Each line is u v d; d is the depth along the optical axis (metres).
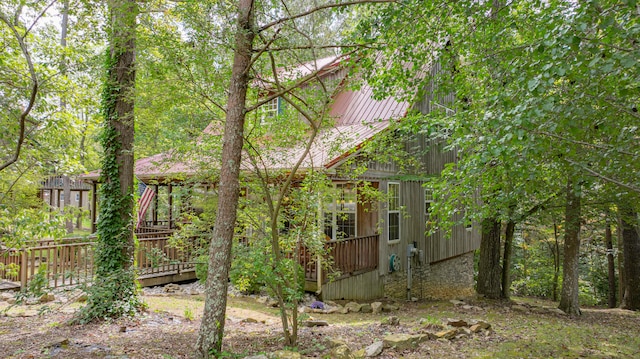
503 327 7.95
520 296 18.30
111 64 7.13
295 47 4.95
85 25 7.14
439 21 6.14
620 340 7.46
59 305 7.32
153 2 6.63
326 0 5.23
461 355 5.72
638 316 10.63
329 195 6.35
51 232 7.29
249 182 6.06
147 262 10.21
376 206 10.84
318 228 6.32
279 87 5.03
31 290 5.96
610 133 4.71
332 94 5.66
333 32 5.68
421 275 13.34
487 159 4.74
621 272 14.72
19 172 7.73
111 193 7.14
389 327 7.03
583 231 18.08
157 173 11.16
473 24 6.14
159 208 13.72
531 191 6.50
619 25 4.13
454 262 15.84
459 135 5.36
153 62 5.56
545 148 4.57
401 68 6.78
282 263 5.43
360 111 12.07
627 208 8.77
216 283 4.62
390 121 7.51
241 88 4.80
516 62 4.58
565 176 6.20
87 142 15.21
